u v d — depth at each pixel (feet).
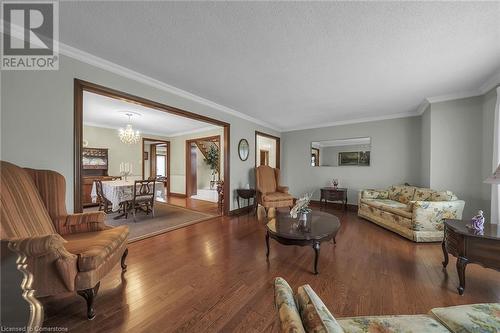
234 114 14.28
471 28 5.48
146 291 5.52
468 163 10.20
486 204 9.56
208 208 16.57
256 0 4.64
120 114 14.88
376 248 8.57
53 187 5.92
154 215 14.05
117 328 4.27
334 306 4.99
